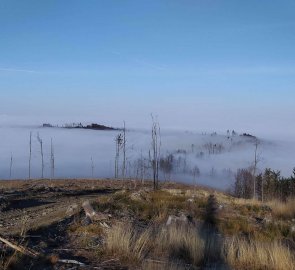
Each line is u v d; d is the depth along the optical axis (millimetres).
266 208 21703
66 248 10117
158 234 11242
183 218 13945
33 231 11258
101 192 38969
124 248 9906
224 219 16578
